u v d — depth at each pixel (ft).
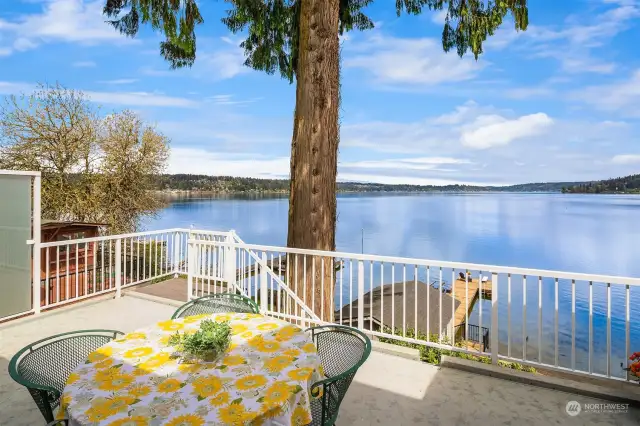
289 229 18.52
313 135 17.67
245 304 10.81
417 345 13.24
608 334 9.82
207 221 184.44
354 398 9.55
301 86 17.95
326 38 17.63
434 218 293.43
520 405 9.23
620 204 585.22
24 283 15.57
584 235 190.19
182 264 25.49
